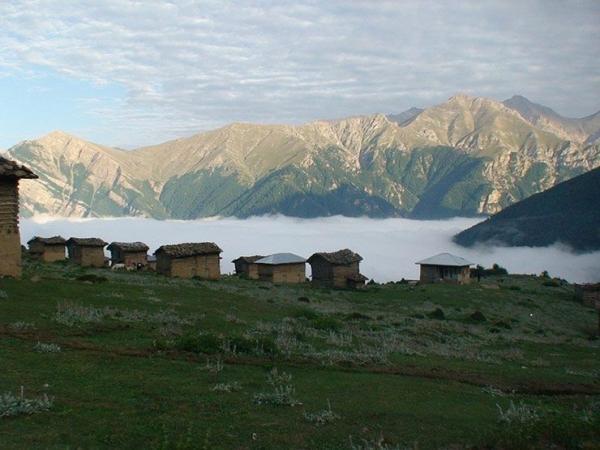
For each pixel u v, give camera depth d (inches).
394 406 858.8
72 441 604.7
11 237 1608.0
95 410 703.7
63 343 1036.5
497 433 732.0
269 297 2630.4
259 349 1168.8
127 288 1952.5
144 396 782.5
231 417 733.3
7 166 1574.8
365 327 1914.4
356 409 822.5
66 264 3629.4
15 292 1441.9
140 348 1071.0
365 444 673.0
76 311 1309.1
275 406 799.7
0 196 1581.0
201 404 772.0
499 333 2470.5
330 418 757.9
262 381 936.9
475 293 3902.6
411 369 1194.6
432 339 1872.5
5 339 1018.1
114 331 1214.3
